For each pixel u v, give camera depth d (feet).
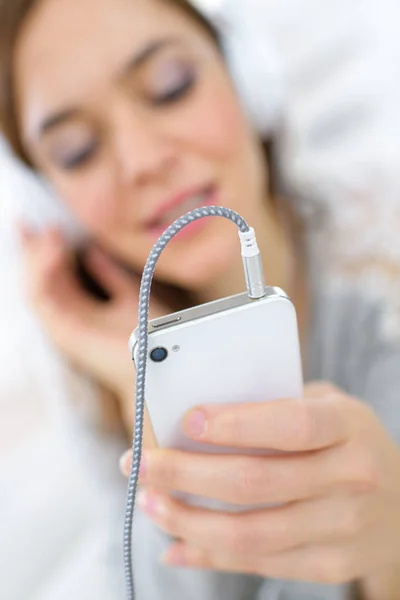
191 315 1.14
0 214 2.89
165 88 2.18
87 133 2.20
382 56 3.77
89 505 3.14
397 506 1.38
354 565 1.40
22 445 3.55
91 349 2.54
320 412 1.24
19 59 2.16
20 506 3.26
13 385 3.52
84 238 2.72
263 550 1.36
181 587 2.27
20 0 2.06
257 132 2.78
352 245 2.76
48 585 2.90
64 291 2.75
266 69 3.05
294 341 1.20
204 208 0.93
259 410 1.22
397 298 2.51
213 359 1.18
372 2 3.84
